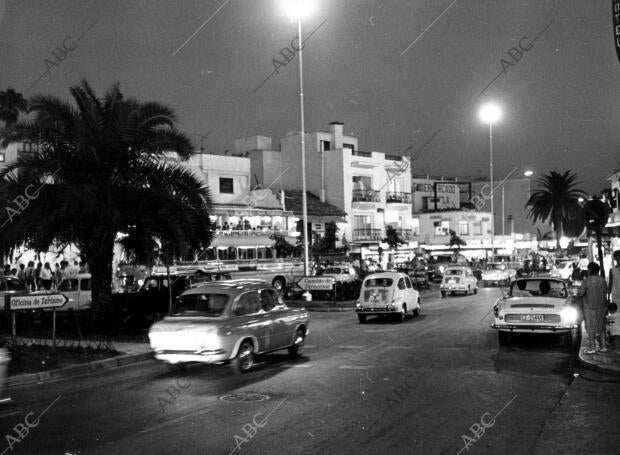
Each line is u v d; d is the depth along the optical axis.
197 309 12.23
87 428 7.85
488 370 11.55
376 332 18.22
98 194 16.61
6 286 19.73
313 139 53.12
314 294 29.73
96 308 17.83
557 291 15.73
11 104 33.69
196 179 18.91
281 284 31.41
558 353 13.54
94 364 12.39
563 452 6.67
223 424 7.93
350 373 11.49
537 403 8.90
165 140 18.06
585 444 6.94
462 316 22.38
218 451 6.79
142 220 17.34
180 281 21.84
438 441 7.08
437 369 11.73
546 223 75.19
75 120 17.52
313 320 22.41
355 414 8.34
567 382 10.36
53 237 16.38
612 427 7.61
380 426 7.73
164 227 17.62
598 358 11.91
